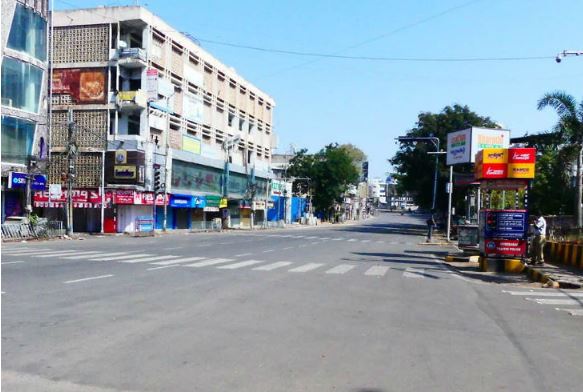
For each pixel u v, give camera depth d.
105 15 40.53
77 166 40.25
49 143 36.78
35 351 6.14
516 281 15.19
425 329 7.93
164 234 40.56
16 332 7.02
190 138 48.88
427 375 5.65
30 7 32.12
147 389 4.98
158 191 42.34
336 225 83.62
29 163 32.19
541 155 43.19
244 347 6.55
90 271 13.98
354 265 18.23
